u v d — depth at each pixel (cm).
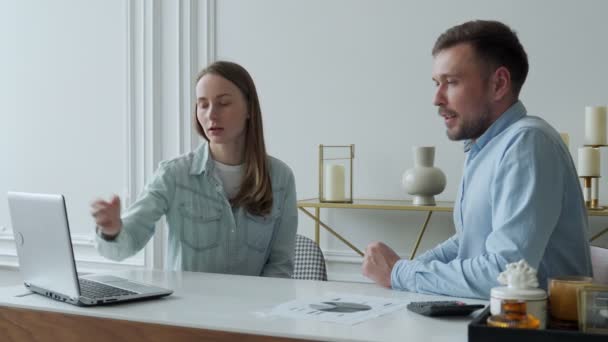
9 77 446
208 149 219
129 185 408
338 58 362
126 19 406
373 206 309
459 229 183
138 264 406
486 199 167
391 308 146
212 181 217
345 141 360
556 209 156
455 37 173
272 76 377
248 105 219
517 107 172
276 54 375
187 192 216
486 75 170
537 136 159
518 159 157
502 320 114
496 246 153
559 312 124
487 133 172
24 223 164
